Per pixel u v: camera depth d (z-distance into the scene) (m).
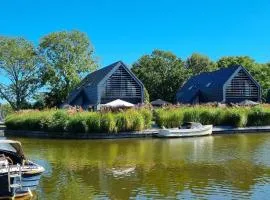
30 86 79.38
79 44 77.19
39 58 78.19
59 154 27.39
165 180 18.58
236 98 63.88
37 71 79.06
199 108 44.72
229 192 16.25
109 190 16.80
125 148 30.66
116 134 38.47
